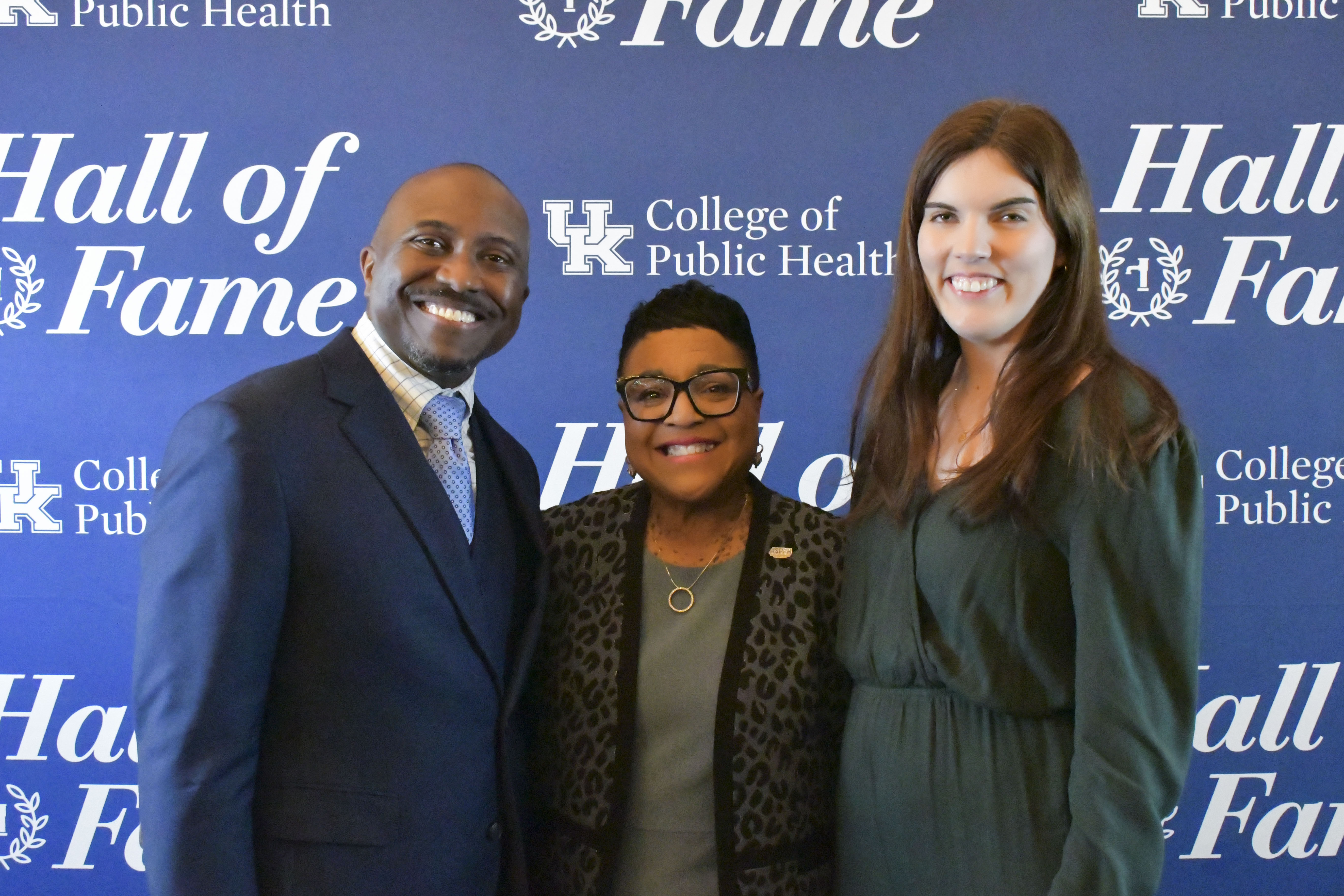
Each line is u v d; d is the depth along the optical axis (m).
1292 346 2.34
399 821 1.24
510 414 2.33
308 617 1.23
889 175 2.32
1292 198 2.32
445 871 1.27
